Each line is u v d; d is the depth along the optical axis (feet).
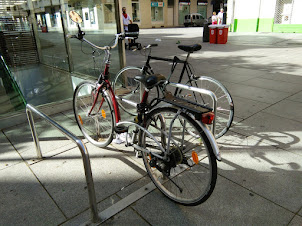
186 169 8.36
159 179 7.94
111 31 15.74
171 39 48.83
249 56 28.55
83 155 5.72
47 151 9.86
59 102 13.78
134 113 12.49
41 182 8.05
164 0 103.35
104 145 9.71
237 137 10.43
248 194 7.25
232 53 30.99
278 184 7.61
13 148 10.11
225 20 60.49
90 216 6.60
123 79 16.29
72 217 6.64
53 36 18.25
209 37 42.06
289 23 52.70
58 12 17.78
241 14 58.59
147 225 6.35
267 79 19.08
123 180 8.06
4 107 12.20
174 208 6.86
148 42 44.06
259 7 55.52
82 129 10.81
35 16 17.43
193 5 113.80
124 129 8.36
